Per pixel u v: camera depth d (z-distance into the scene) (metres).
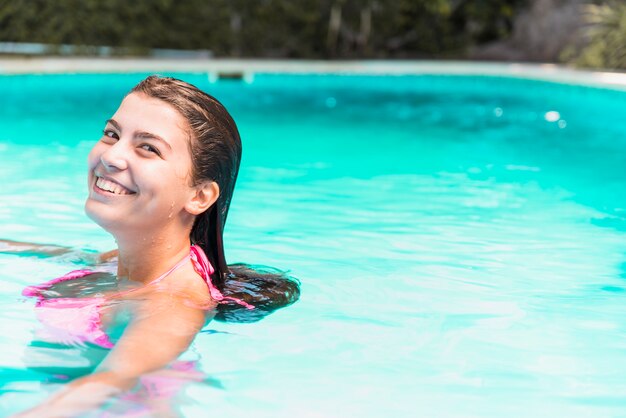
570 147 8.02
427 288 3.37
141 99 2.43
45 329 2.50
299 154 7.44
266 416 2.11
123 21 14.70
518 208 5.24
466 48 17.52
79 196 5.24
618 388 2.38
